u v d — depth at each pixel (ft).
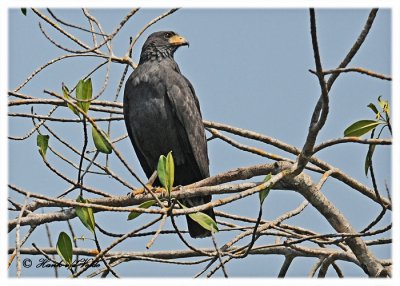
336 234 31.91
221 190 33.45
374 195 35.96
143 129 44.45
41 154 31.42
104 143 31.14
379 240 35.40
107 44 38.88
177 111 43.83
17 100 34.47
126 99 44.75
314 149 31.55
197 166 44.75
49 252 34.91
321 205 33.86
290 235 34.32
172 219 28.78
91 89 31.12
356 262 34.88
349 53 28.30
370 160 31.50
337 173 35.68
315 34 27.12
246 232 32.81
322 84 28.48
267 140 39.91
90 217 29.99
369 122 30.86
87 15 38.73
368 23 27.66
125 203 34.83
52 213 32.99
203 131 44.34
